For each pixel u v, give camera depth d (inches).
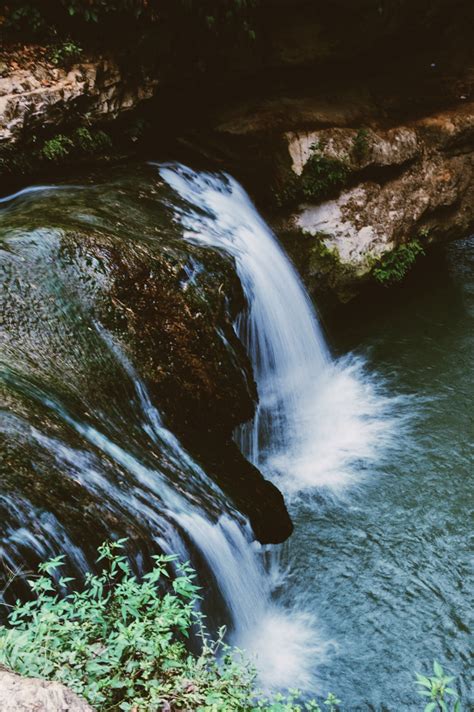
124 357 258.5
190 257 301.0
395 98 449.4
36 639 140.3
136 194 339.0
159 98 385.4
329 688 228.8
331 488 304.5
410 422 341.7
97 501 205.0
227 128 399.2
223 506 244.8
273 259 366.0
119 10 352.8
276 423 334.6
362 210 406.3
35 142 335.9
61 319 251.6
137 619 149.9
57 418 219.5
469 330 406.0
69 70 347.6
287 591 261.3
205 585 223.8
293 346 358.3
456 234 447.2
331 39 429.4
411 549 276.4
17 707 120.3
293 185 392.2
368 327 408.8
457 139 437.1
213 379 281.7
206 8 375.9
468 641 242.8
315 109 422.3
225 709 138.2
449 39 487.5
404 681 231.1
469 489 302.4
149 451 242.2
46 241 267.6
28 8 342.0
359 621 250.5
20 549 182.5
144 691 141.9
